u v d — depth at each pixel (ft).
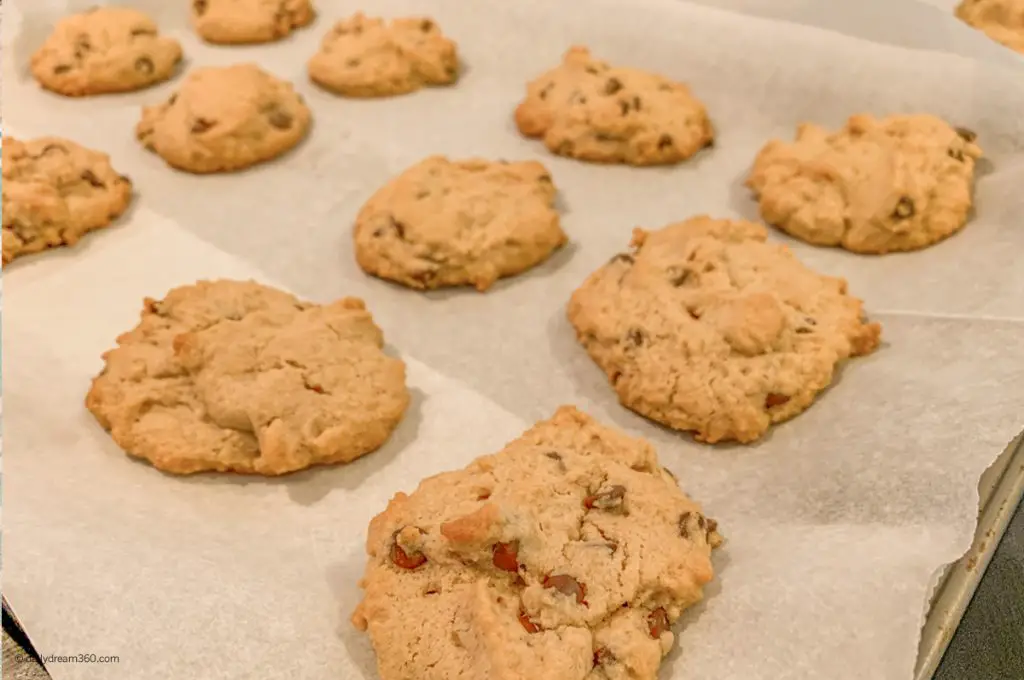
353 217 1.63
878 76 1.64
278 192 1.67
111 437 1.41
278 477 1.38
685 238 1.51
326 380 1.41
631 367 1.42
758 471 1.36
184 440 1.38
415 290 1.55
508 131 1.74
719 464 1.37
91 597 1.26
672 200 1.63
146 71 1.82
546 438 1.35
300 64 1.87
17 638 1.27
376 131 1.75
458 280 1.54
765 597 1.24
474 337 1.50
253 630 1.25
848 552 1.26
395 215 1.56
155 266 1.58
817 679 1.20
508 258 1.55
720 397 1.38
